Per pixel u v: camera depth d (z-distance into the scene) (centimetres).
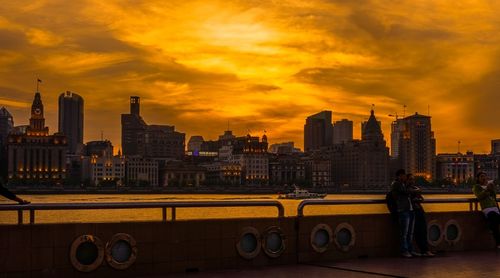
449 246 1881
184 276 1363
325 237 1627
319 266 1522
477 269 1500
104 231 1321
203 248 1440
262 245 1518
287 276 1373
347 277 1370
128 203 1333
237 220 1491
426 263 1595
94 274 1302
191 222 1428
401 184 1747
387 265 1552
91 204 1292
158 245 1381
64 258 1275
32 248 1248
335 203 1634
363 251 1688
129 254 1348
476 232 1950
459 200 1923
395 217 1745
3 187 1249
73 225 1290
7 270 1223
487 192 1945
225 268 1466
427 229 1841
